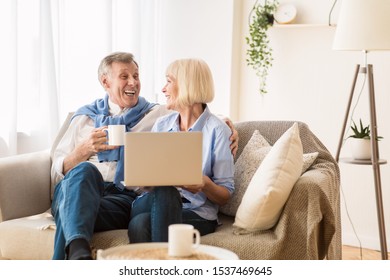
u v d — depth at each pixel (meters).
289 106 4.13
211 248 1.82
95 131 2.61
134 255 1.72
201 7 4.23
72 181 2.18
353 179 3.97
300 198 2.18
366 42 3.07
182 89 2.46
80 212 2.09
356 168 3.95
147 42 4.18
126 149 2.03
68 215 2.08
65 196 2.15
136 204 2.35
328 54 3.98
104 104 2.84
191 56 4.29
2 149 3.13
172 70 2.51
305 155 2.53
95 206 2.17
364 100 3.89
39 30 3.28
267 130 2.74
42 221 2.48
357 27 3.10
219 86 4.21
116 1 3.90
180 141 2.05
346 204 4.00
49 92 3.34
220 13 4.17
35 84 3.28
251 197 2.22
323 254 2.25
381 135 3.85
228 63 4.16
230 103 4.18
